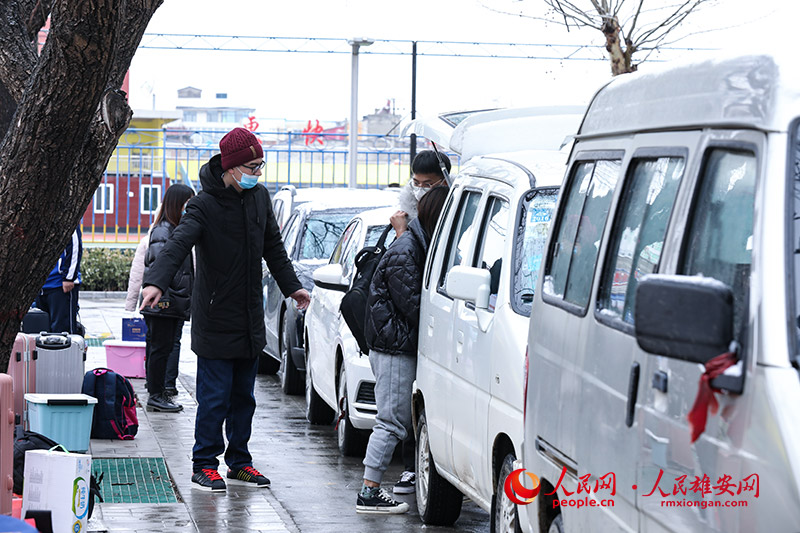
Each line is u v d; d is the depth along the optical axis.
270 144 43.53
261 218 9.16
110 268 29.52
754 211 3.50
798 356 3.26
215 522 8.00
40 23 7.48
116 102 6.75
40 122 6.14
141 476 9.43
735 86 3.86
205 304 9.03
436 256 8.38
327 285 10.92
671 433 3.75
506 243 7.09
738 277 3.59
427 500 8.15
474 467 7.00
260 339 9.23
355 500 9.04
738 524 3.29
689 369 3.67
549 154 7.88
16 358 10.07
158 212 12.72
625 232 4.61
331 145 54.06
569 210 5.55
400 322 8.62
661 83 4.59
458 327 7.48
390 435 8.63
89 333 21.11
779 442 3.14
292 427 12.38
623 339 4.29
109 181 39.19
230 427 9.46
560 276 5.41
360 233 12.15
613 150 5.03
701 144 4.02
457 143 8.91
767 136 3.55
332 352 11.15
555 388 5.12
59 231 6.67
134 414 11.02
